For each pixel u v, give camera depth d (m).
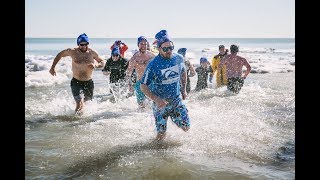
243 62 9.27
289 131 5.21
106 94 9.36
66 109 7.10
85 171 3.62
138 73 7.25
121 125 5.70
